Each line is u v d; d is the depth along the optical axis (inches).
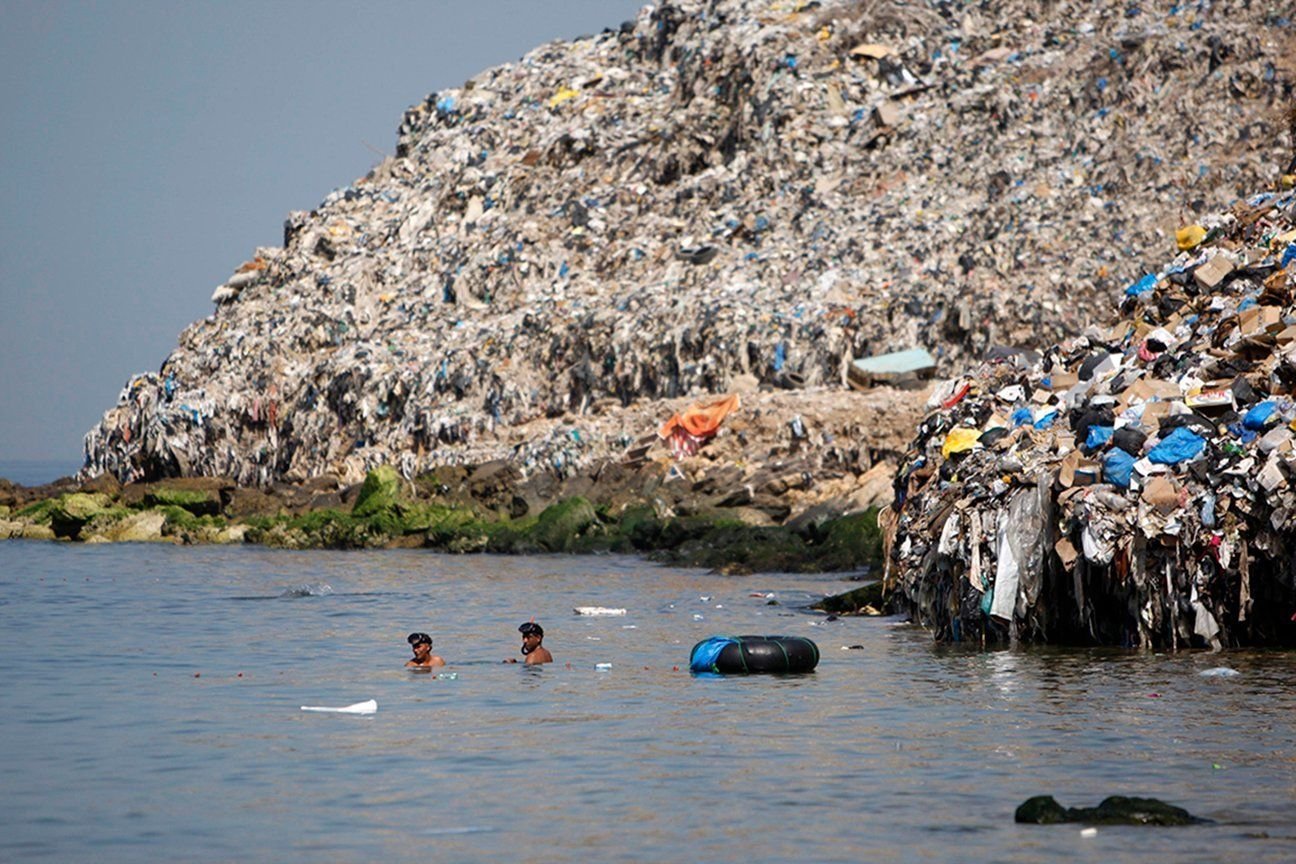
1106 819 1847.9
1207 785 2041.1
